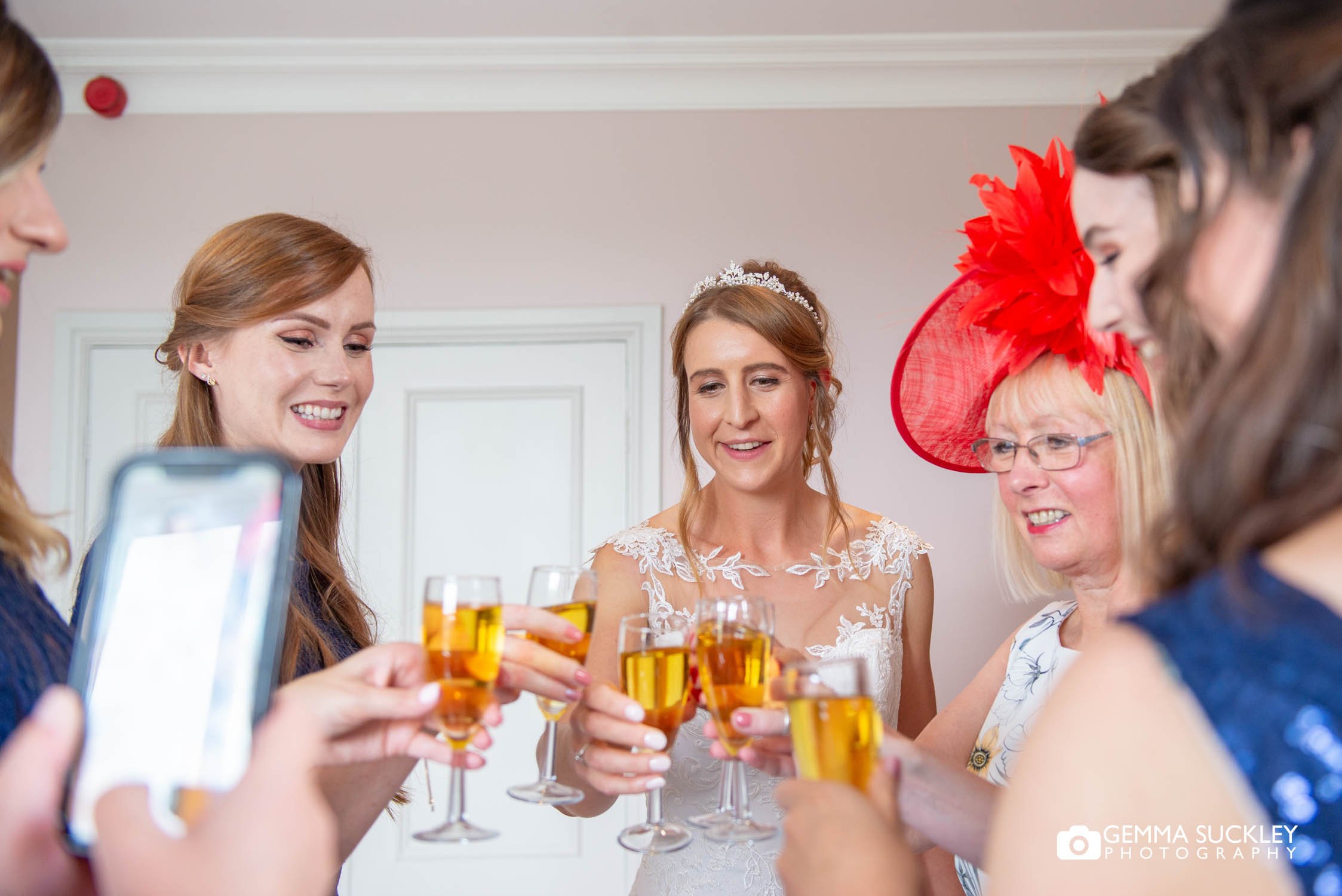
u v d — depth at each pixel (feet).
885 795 2.88
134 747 2.16
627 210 11.44
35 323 11.31
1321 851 1.44
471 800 10.81
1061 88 11.41
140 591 2.27
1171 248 1.92
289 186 11.42
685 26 10.80
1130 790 1.60
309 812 1.81
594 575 4.14
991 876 1.75
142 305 11.33
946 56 11.18
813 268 11.38
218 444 5.21
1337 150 1.69
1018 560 5.01
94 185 11.42
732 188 11.44
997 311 4.21
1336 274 1.67
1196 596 1.70
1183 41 10.93
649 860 5.81
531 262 11.41
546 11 10.52
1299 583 1.61
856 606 6.26
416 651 3.30
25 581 2.98
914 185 11.43
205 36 10.92
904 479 11.14
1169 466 4.00
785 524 6.39
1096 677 1.71
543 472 11.40
